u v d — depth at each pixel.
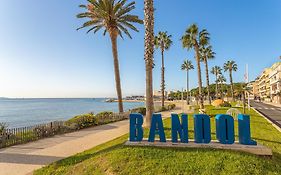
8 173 9.20
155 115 10.84
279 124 22.58
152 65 16.47
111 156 9.31
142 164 8.63
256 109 44.72
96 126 22.34
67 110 78.25
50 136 17.03
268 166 8.59
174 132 10.58
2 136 14.00
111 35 29.55
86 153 11.05
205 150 9.59
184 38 38.91
